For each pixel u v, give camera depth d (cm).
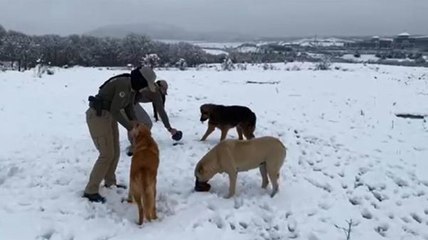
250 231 561
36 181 653
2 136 891
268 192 671
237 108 864
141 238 511
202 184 646
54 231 515
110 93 571
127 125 574
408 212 678
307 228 585
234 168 632
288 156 848
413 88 1883
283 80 1986
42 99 1285
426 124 1231
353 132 1096
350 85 1881
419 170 843
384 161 877
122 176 688
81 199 593
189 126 1024
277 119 1169
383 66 3155
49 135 912
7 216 539
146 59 2636
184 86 1683
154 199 552
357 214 648
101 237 508
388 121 1243
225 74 2173
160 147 841
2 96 1297
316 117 1241
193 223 558
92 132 582
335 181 757
